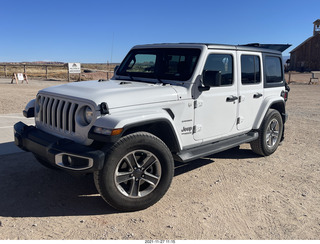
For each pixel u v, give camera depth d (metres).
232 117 5.02
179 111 4.15
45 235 3.19
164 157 3.76
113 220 3.52
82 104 3.60
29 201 3.90
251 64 5.38
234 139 5.23
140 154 3.77
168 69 4.61
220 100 4.71
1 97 13.12
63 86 4.35
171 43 4.86
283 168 5.40
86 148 3.43
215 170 5.23
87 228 3.35
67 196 4.07
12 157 5.43
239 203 4.04
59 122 3.91
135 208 3.69
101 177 3.41
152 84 4.36
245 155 6.12
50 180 4.54
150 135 3.67
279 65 6.27
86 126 3.57
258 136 5.75
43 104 4.22
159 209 3.82
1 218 3.47
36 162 5.23
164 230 3.36
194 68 4.32
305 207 3.98
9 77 28.08
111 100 3.56
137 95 3.79
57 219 3.51
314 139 7.45
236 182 4.72
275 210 3.88
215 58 4.60
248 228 3.46
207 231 3.38
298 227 3.51
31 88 17.77
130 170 3.63
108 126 3.35
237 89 5.05
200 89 4.29
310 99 15.59
